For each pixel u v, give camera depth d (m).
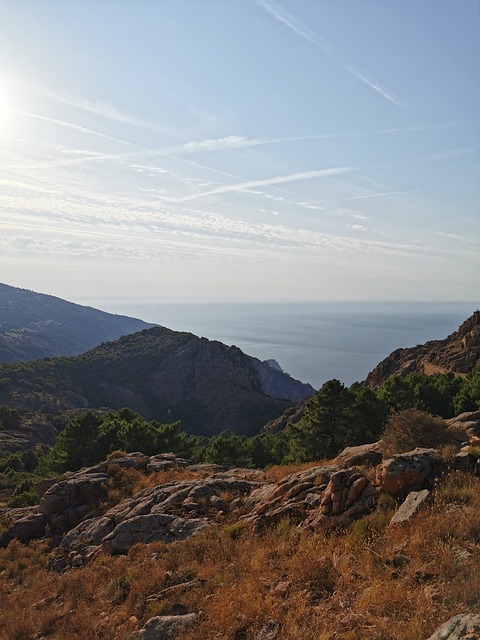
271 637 7.93
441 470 12.41
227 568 11.94
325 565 9.90
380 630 6.97
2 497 45.44
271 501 15.68
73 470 39.03
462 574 7.70
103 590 13.41
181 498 19.23
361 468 13.83
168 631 9.31
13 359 177.00
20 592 15.48
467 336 81.56
